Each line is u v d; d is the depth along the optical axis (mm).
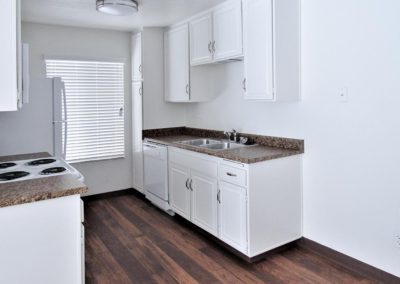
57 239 1697
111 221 3580
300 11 2729
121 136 4465
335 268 2504
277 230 2711
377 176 2283
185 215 3371
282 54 2654
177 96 4027
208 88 3934
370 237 2355
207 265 2607
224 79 3701
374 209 2316
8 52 1564
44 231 1659
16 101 1612
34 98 3223
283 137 2990
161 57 4285
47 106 3287
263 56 2711
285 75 2688
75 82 4062
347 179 2479
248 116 3391
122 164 4531
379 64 2219
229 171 2688
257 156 2564
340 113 2488
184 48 3822
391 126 2180
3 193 1610
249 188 2506
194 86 3828
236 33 3020
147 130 4273
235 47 3045
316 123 2678
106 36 4246
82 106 4129
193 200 3215
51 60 3906
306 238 2850
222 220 2814
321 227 2713
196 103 4266
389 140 2195
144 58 4168
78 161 4145
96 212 3867
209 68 3916
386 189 2236
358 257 2447
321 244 2725
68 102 4031
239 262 2645
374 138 2281
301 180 2836
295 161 2785
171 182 3609
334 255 2621
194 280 2395
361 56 2320
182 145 3338
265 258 2686
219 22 3229
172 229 3350
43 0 3002
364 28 2289
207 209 3006
